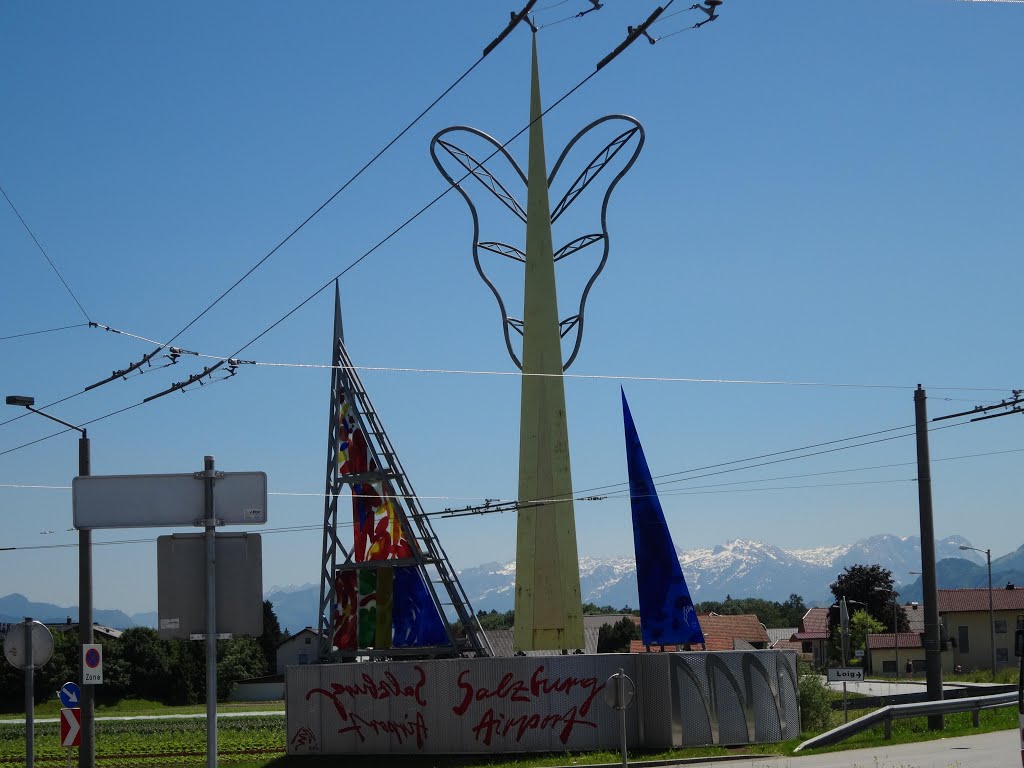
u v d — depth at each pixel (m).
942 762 25.70
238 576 9.48
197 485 9.52
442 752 37.50
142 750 45.66
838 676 35.38
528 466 40.94
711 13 18.11
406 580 43.88
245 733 54.06
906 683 83.19
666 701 36.56
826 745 33.66
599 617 116.69
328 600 45.88
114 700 96.50
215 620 9.41
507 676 37.34
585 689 37.12
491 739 37.06
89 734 29.02
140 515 9.48
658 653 37.09
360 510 45.19
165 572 9.48
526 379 41.34
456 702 37.62
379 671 38.81
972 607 107.12
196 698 99.19
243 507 9.56
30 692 18.22
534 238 42.12
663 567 40.09
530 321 41.69
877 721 33.81
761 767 27.45
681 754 35.03
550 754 36.75
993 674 81.31
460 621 43.12
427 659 41.38
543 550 40.31
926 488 34.84
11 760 41.88
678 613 39.75
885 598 134.25
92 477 9.48
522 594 40.31
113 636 107.38
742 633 107.00
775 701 37.97
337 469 46.34
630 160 40.97
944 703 34.56
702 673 37.03
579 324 41.56
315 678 39.69
